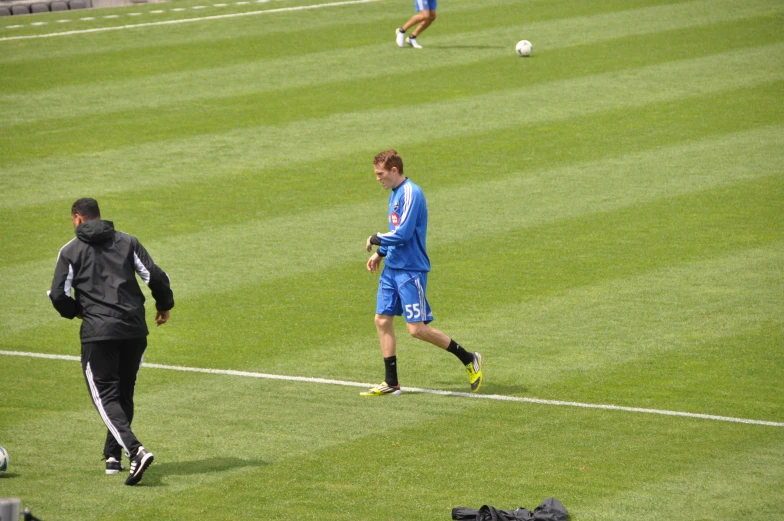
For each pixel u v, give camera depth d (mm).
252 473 25703
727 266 42844
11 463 26375
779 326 36531
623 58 79312
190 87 73188
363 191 53469
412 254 30938
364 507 23766
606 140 61219
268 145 60750
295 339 36375
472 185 54156
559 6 98438
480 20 93750
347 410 30156
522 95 70438
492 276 42438
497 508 23578
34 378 33031
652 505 23875
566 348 35031
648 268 42938
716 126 63219
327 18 95438
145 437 28156
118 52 83812
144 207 51250
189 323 38031
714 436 28000
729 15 92000
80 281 25469
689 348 34781
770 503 23969
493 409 30141
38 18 99500
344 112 67000
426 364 34219
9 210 50812
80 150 60031
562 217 49406
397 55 81625
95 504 23891
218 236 47500
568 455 26797
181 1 107062
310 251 45562
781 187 52750
